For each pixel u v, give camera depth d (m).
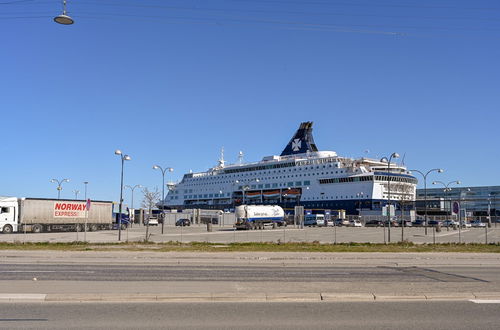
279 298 11.02
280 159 118.88
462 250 28.42
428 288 12.69
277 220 77.06
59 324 8.51
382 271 17.67
